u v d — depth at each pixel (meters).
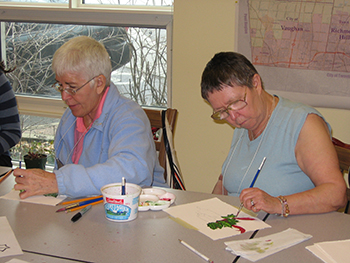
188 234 0.87
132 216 0.94
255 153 1.26
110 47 2.52
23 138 2.89
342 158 1.22
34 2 2.60
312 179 1.11
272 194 1.19
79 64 1.23
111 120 1.33
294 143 1.17
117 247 0.80
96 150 1.37
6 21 2.66
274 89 2.07
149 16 2.34
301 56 2.00
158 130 2.42
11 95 2.13
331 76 1.97
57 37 2.62
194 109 2.23
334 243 0.83
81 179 1.07
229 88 1.13
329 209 1.01
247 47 2.07
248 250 0.78
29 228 0.88
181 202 1.08
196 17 2.13
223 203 1.08
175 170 1.52
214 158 2.25
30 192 1.06
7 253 0.76
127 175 1.13
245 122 1.21
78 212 0.98
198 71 2.19
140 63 2.49
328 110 2.02
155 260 0.75
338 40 1.92
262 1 2.00
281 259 0.76
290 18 1.97
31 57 2.72
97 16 2.43
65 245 0.80
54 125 2.78
